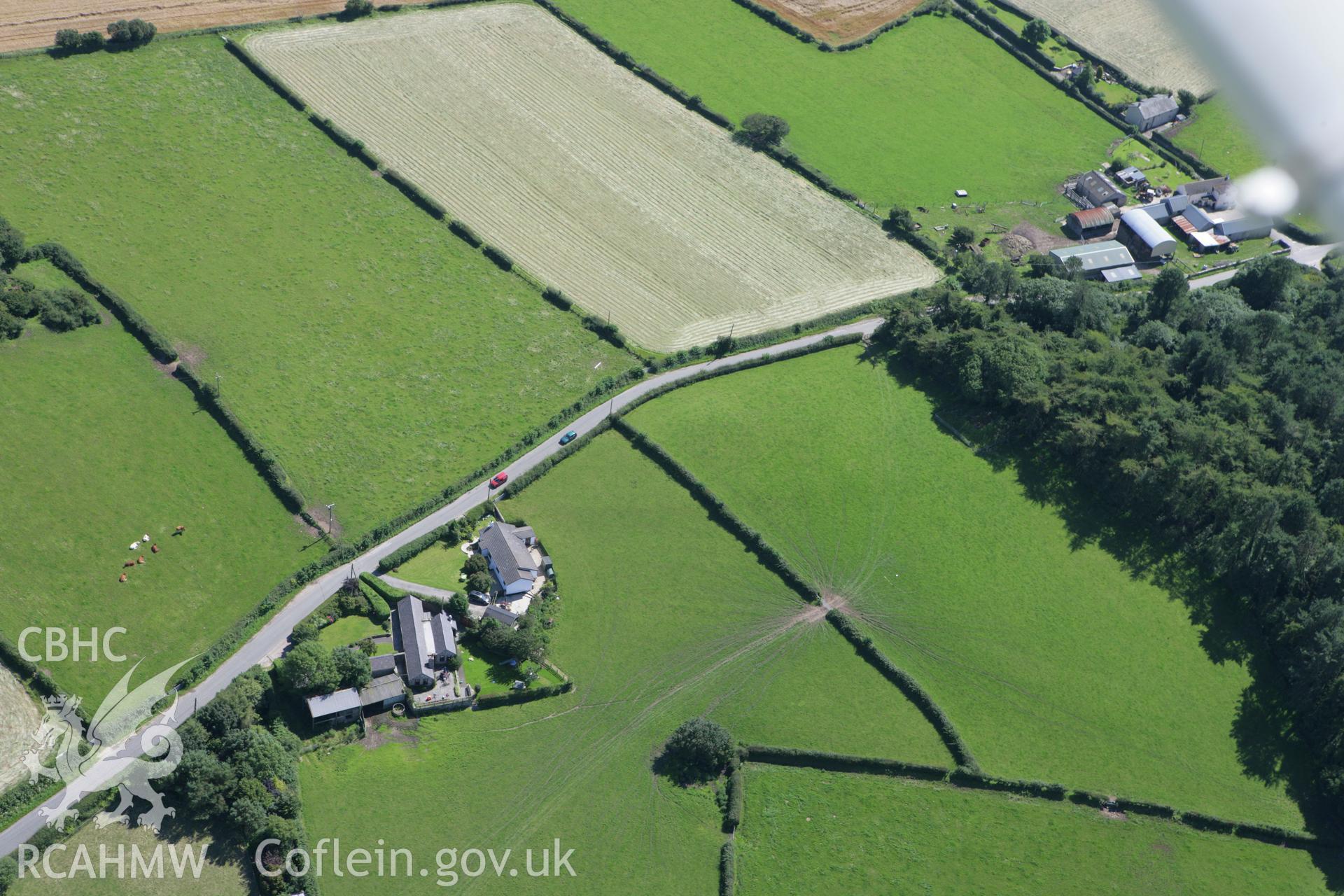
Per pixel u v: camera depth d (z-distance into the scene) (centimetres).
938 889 14700
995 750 16175
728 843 14888
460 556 17838
